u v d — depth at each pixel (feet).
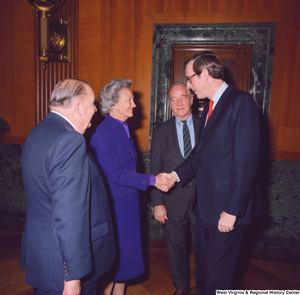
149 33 10.78
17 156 12.28
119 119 6.50
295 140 10.21
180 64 10.98
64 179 3.51
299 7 9.75
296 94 10.07
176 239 7.22
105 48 11.20
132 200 6.37
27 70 11.96
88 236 3.68
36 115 12.05
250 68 10.37
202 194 5.44
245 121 4.76
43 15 11.05
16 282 7.92
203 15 10.32
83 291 4.09
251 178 4.73
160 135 7.38
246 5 10.08
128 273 6.31
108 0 10.98
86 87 4.33
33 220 3.88
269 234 10.46
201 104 10.79
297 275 8.69
